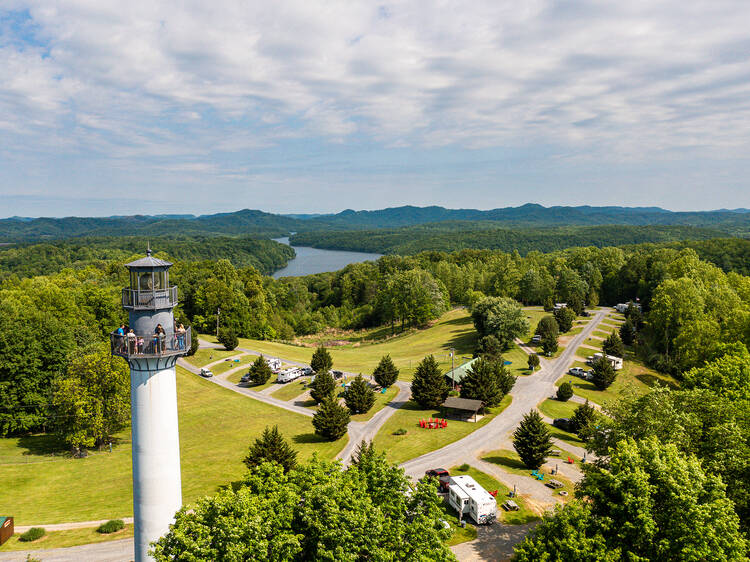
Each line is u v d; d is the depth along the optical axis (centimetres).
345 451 5456
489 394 6619
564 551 2452
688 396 3569
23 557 3416
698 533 2303
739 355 6338
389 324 15962
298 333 16250
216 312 12812
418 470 4891
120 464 5234
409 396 7569
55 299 9169
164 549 2080
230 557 1916
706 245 17962
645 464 2630
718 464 3042
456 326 12975
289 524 2158
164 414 2478
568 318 11269
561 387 7175
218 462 5238
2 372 6109
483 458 5200
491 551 3522
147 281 2405
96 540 3644
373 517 2158
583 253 18012
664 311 9381
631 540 2481
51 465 5184
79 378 5647
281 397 7712
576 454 5366
